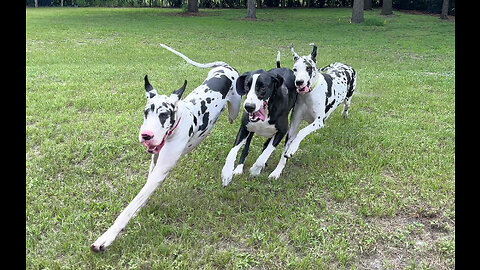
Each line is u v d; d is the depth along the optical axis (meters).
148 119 3.88
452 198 4.73
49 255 3.69
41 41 15.45
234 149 5.05
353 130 6.80
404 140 6.34
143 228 4.09
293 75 5.32
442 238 4.04
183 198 4.63
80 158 5.50
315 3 38.53
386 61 13.23
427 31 21.89
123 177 5.07
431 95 8.84
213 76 5.20
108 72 10.28
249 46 15.80
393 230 4.19
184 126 4.30
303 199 4.66
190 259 3.69
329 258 3.71
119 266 3.57
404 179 5.13
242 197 4.72
